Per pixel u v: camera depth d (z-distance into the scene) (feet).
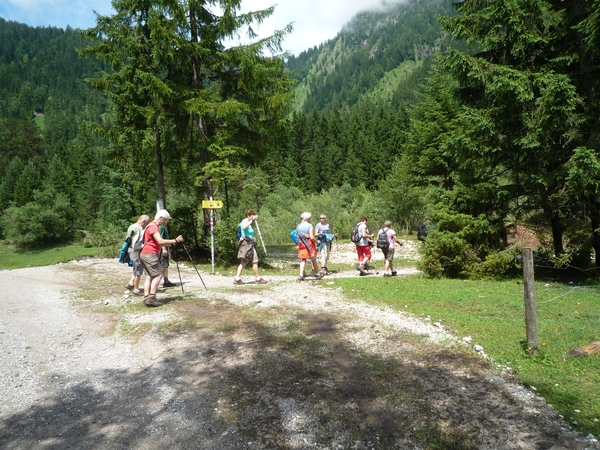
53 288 34.91
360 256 41.19
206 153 52.19
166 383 15.10
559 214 34.40
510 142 31.83
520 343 16.93
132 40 45.34
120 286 34.55
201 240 53.31
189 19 49.70
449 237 34.58
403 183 110.42
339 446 10.93
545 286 28.96
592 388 13.16
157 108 46.75
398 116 250.57
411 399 13.03
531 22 30.83
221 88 52.08
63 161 251.39
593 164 26.73
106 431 12.25
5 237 180.86
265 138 55.88
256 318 21.80
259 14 48.73
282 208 152.87
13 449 11.43
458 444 10.78
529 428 11.34
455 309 22.84
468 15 33.73
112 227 78.59
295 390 13.88
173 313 23.59
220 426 12.09
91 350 18.99
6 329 22.50
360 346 17.49
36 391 15.01
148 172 62.44
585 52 30.55
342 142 260.83
